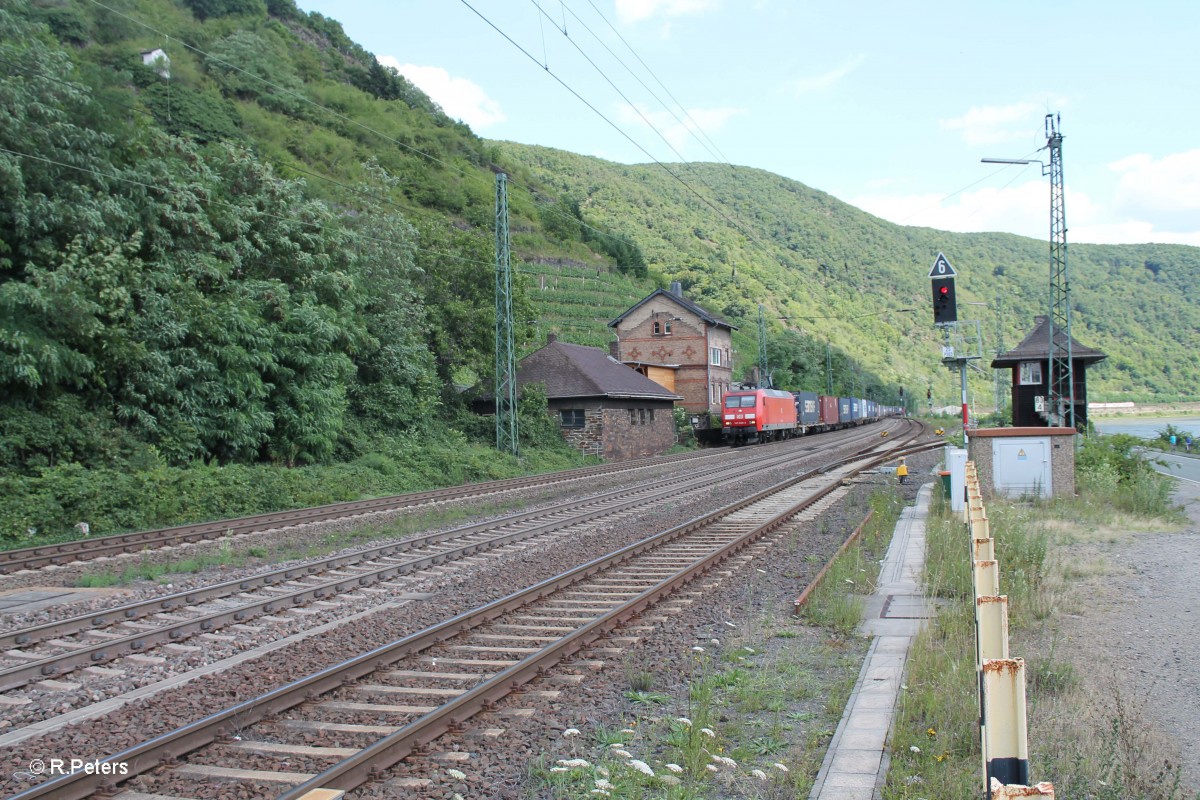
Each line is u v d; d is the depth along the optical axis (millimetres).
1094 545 14180
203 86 68000
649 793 5348
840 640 8773
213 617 9633
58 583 12469
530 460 33562
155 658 8469
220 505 19609
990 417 64375
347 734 6102
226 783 5305
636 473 31531
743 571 12617
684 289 98750
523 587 11367
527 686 7219
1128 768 5234
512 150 169500
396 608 10375
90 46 60000
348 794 5137
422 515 19578
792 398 60500
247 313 23328
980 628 4836
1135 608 9938
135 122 24969
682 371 61562
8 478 16672
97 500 17344
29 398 18828
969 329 98500
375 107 90625
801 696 7137
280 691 6582
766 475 28766
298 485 22078
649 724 6480
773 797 5219
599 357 45250
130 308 20891
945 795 5039
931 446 41656
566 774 5469
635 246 105500
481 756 5750
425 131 94250
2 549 14914
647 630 9117
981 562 6160
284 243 26609
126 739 6039
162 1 79125
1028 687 7035
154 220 22609
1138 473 21391
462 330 36125
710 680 7492
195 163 25172
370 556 14000
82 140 20609
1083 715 6348
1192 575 11758
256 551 14617
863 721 6379
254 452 23609
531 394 37844
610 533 16359
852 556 13141
